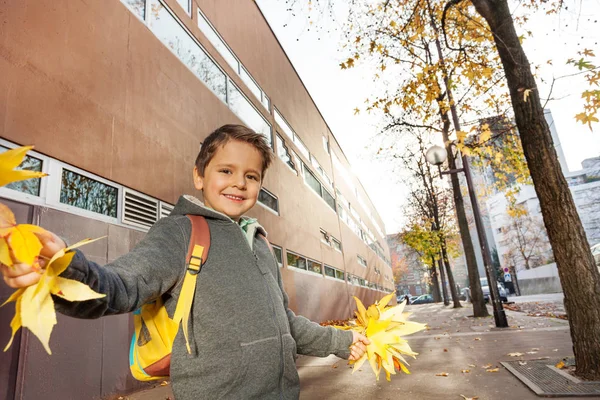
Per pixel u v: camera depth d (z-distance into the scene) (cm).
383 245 4481
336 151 2428
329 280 1623
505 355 544
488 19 474
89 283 70
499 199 5728
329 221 1867
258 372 104
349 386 439
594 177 5375
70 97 447
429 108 938
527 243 4803
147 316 108
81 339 407
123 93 539
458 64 642
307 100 1842
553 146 422
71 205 434
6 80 375
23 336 349
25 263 55
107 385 431
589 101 360
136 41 586
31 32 409
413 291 8031
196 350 101
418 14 671
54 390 369
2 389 327
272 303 117
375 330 135
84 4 488
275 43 1450
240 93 1035
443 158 992
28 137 389
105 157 489
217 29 950
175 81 682
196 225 116
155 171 588
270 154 144
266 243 145
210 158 132
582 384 358
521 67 443
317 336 136
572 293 394
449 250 2862
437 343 724
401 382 438
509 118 690
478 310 1287
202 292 105
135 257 95
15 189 373
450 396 369
